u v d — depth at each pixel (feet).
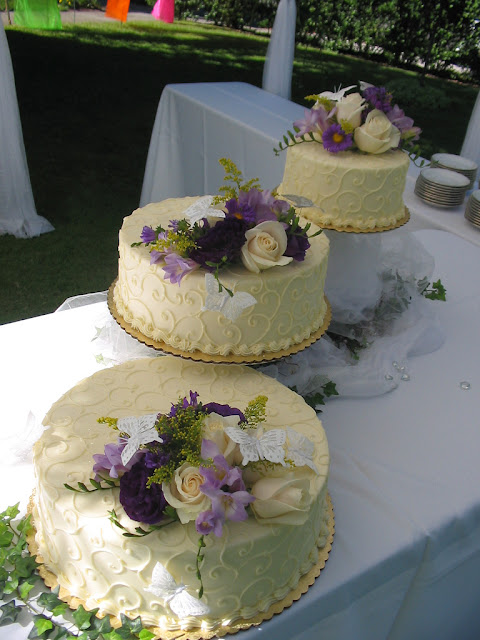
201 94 19.65
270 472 5.13
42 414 7.64
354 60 48.85
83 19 54.39
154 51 47.09
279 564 5.40
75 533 5.12
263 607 5.47
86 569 5.24
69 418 6.22
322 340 8.91
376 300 9.88
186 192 21.21
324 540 6.27
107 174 26.94
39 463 5.63
